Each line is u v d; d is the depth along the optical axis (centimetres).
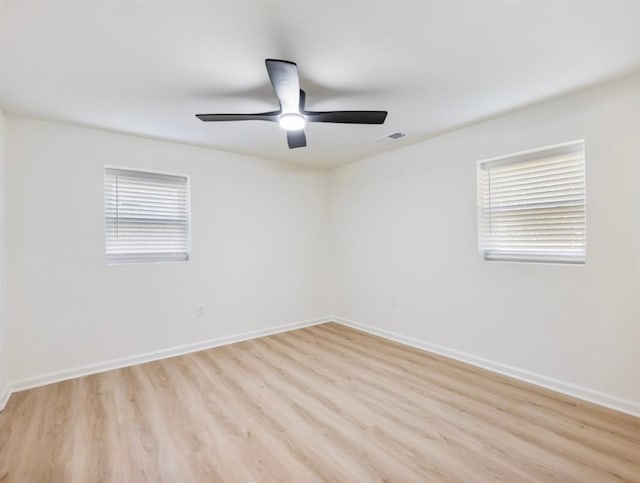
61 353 289
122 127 300
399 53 188
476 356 313
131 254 331
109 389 271
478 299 311
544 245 273
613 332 231
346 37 173
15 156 271
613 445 193
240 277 399
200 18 156
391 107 264
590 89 237
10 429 216
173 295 350
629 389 224
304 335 419
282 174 438
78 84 218
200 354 353
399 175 384
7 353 264
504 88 234
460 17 158
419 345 367
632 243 222
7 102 244
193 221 363
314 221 470
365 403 246
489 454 188
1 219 252
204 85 221
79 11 149
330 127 311
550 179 268
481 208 312
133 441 203
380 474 174
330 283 488
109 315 313
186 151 359
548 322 264
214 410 238
